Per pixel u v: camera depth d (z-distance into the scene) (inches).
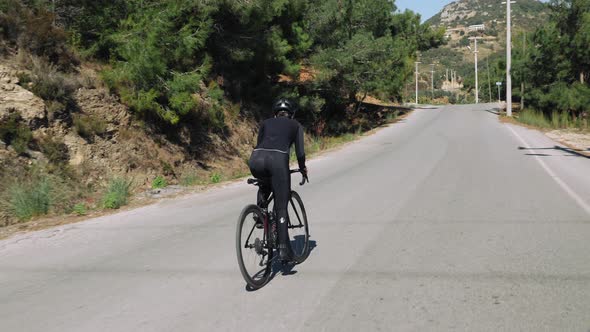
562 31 1210.6
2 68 430.0
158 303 161.6
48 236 276.1
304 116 1068.5
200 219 300.2
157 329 141.2
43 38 478.3
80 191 403.9
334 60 989.2
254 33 793.6
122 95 514.6
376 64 1090.7
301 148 188.9
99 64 547.8
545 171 434.9
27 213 335.6
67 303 166.7
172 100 531.2
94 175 437.1
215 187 444.5
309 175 479.2
